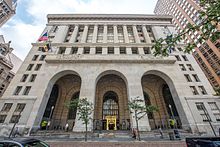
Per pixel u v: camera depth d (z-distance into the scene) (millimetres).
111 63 36625
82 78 33625
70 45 40844
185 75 36969
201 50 57125
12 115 29172
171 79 34594
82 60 36250
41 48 42062
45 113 34125
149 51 40188
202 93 33906
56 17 51094
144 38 45844
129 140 20531
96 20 51375
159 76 38250
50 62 36531
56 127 33875
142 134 25031
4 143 6027
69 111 36688
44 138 23578
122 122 34438
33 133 26938
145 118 28203
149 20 52219
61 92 39062
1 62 50000
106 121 35156
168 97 38531
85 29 47438
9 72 53812
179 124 33750
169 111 36344
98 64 36344
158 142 17625
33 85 33188
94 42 42406
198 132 27141
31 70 36406
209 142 5770
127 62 36750
